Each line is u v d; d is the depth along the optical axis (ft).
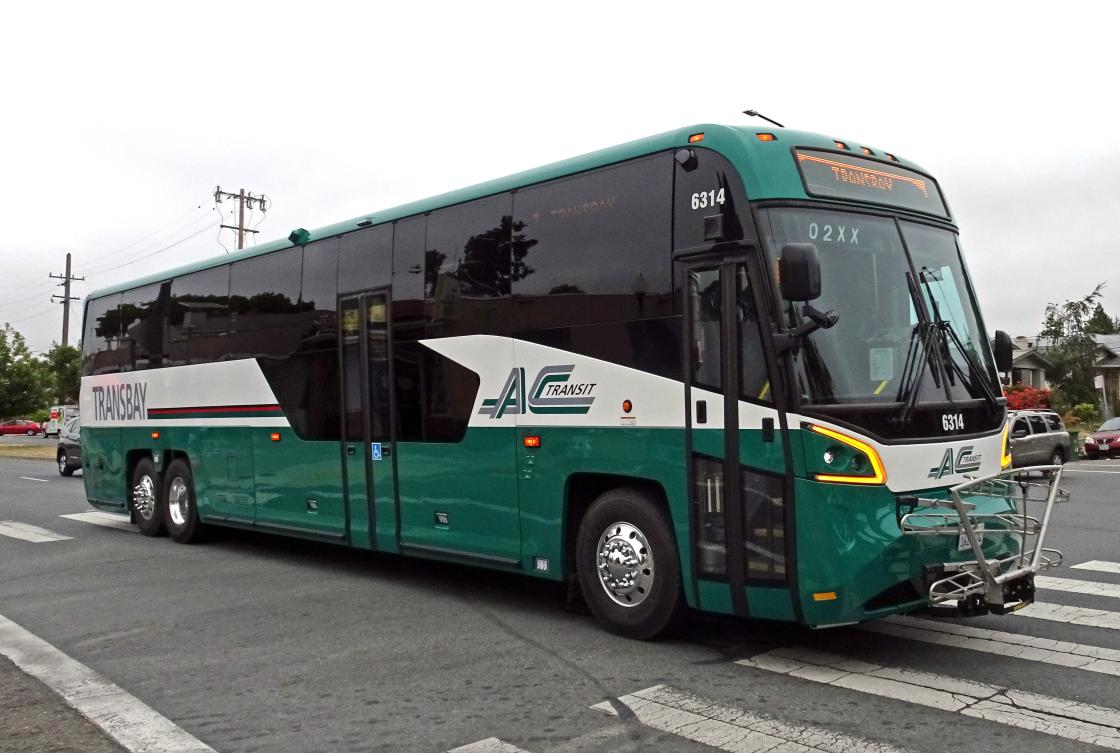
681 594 22.04
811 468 19.35
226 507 39.45
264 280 36.96
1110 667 20.07
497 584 31.19
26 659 22.94
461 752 16.05
